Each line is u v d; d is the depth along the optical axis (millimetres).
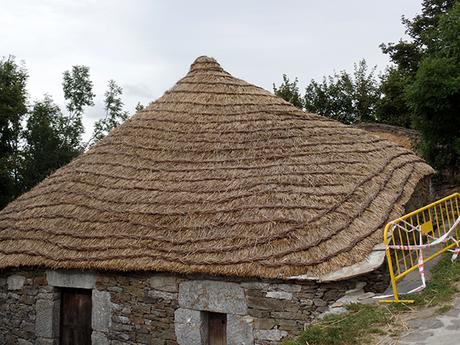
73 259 7641
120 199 8352
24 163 21922
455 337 4770
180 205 7828
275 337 6410
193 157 8891
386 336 5078
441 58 10430
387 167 9102
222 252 6789
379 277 6383
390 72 22938
